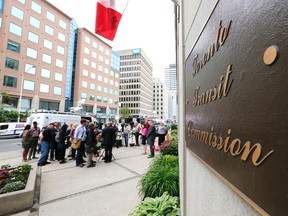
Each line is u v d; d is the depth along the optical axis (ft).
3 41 82.12
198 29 5.53
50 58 104.42
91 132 20.98
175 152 18.94
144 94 265.13
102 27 13.25
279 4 1.77
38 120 44.93
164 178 10.89
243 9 2.45
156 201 8.64
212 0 4.19
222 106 3.10
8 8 84.12
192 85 5.74
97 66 148.36
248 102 2.24
